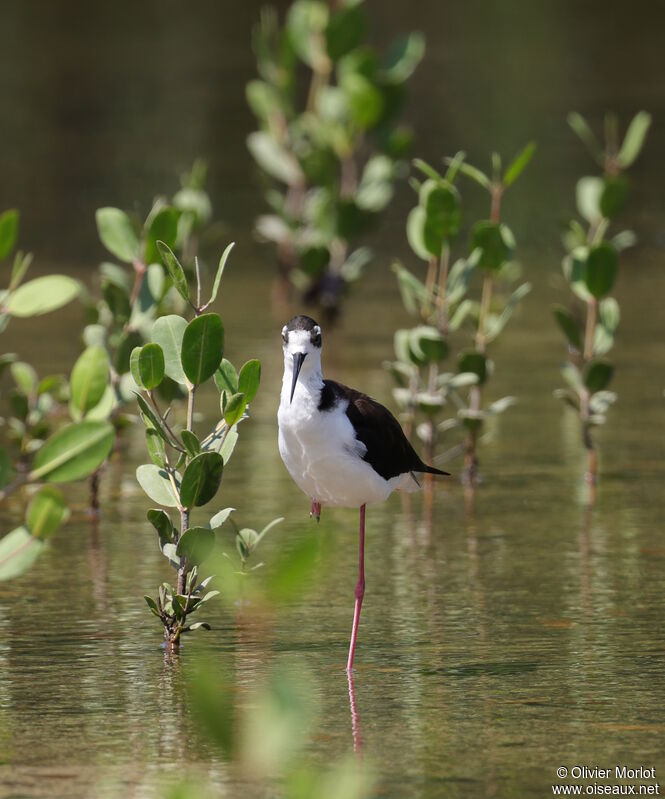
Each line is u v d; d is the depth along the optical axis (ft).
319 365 27.14
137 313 36.73
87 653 27.76
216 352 27.07
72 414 24.53
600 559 33.91
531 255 71.61
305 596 31.65
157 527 27.78
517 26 135.23
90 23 138.51
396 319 62.44
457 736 23.22
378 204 63.31
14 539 21.38
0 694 25.48
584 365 42.19
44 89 108.78
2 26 136.56
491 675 26.23
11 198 81.00
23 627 29.40
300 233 68.44
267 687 25.59
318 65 66.28
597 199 46.39
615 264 40.75
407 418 42.70
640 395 50.26
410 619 29.84
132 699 25.21
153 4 148.77
